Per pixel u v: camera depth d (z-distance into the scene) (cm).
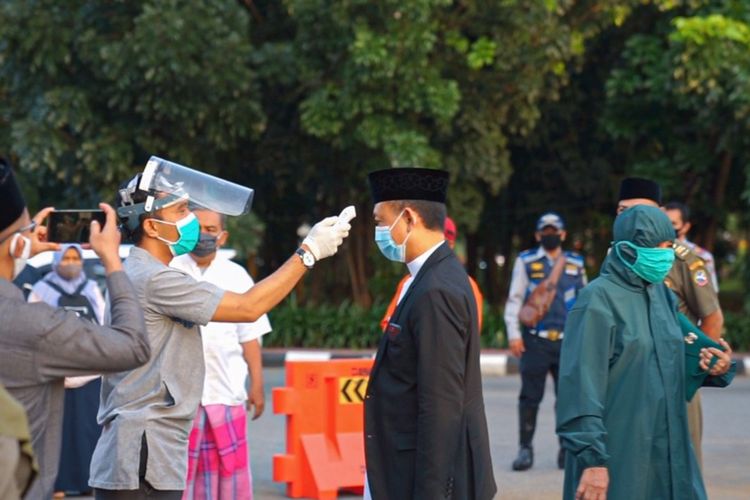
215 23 1722
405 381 527
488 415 1412
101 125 1819
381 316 2073
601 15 1884
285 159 2045
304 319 2091
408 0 1669
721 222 2397
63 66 1819
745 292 2272
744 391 1641
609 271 575
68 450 975
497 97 1873
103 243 442
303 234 2416
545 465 1104
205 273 751
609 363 562
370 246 2214
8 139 1905
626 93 2011
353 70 1741
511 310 1103
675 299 594
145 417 493
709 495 971
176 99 1766
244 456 754
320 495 960
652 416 558
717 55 1784
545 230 1092
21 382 404
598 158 2228
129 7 1769
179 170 511
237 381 753
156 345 496
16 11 1720
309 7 1742
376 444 536
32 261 1064
